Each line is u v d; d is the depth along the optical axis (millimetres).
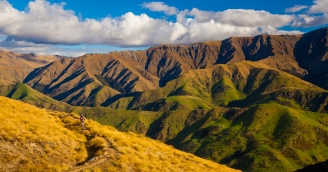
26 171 22062
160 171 26906
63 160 24969
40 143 26141
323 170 32750
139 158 28281
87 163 24688
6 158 22703
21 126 28344
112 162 25266
